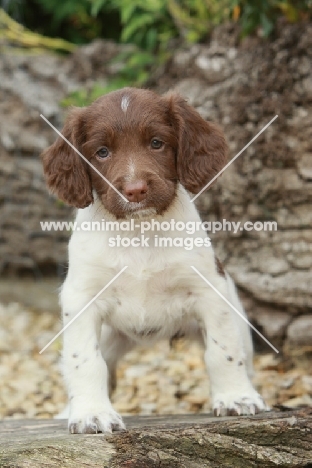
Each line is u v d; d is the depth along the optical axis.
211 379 4.30
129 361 7.16
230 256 6.88
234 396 4.21
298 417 3.75
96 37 10.25
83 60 8.69
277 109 6.54
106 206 4.12
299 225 6.59
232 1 6.75
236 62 6.89
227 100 6.81
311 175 6.44
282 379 6.17
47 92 8.55
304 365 6.54
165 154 4.24
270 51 6.68
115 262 4.19
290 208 6.63
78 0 9.86
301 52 6.53
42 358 7.40
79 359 4.06
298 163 6.50
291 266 6.66
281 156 6.54
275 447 3.64
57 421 4.55
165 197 4.03
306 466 3.63
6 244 8.93
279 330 6.73
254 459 3.60
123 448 3.51
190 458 3.56
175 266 4.25
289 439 3.65
